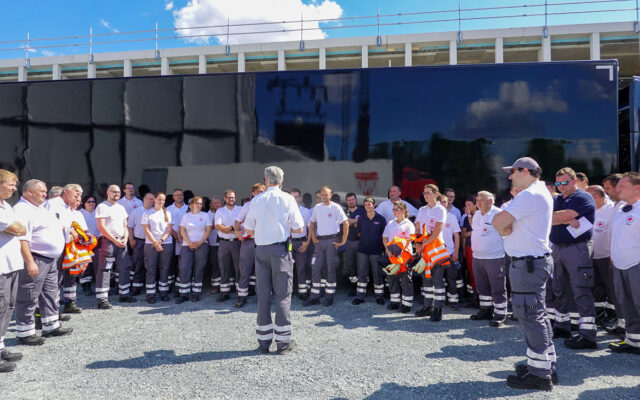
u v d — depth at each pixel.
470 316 4.32
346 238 4.78
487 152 4.80
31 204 3.47
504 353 3.20
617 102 4.58
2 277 2.96
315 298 4.85
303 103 5.13
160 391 2.50
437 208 4.26
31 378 2.73
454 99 4.88
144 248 5.04
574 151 4.64
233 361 3.02
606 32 22.31
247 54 26.42
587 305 3.31
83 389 2.54
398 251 4.39
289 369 2.85
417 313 4.38
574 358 3.10
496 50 23.72
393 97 4.99
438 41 24.23
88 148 5.39
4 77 27.95
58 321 3.71
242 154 5.20
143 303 4.98
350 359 3.05
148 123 5.34
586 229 3.35
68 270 4.38
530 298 2.51
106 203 4.82
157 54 26.12
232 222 5.07
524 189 2.63
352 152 5.04
